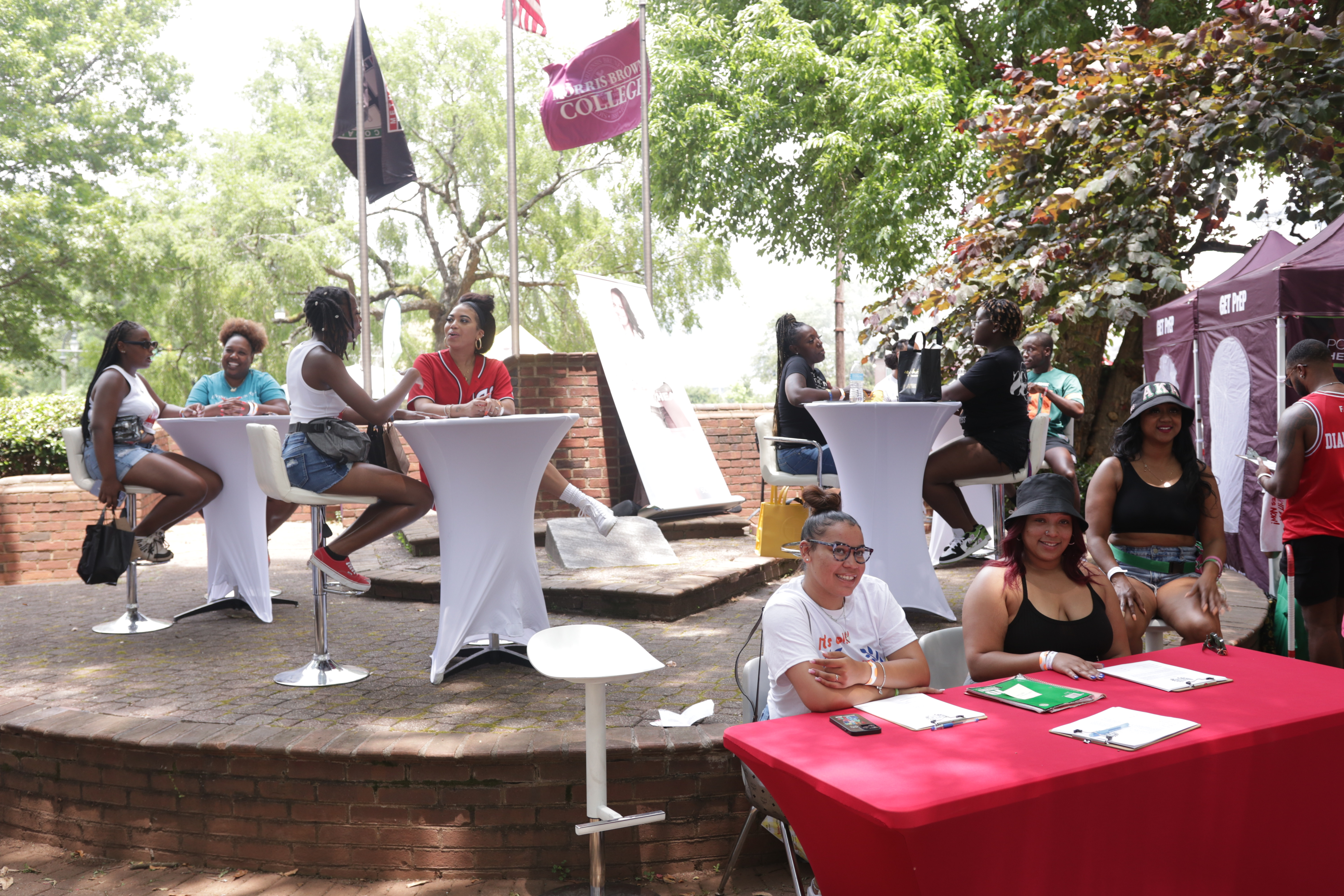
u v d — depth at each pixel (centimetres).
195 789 346
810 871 335
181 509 528
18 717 372
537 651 292
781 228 1852
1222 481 663
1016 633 319
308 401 419
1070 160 933
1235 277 678
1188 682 271
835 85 1537
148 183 2881
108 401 512
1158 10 1352
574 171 2708
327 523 1117
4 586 732
